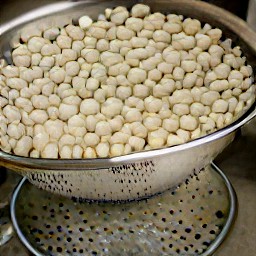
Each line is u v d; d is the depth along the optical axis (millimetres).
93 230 414
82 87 417
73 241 407
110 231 412
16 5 633
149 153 338
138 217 419
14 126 399
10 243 421
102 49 434
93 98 413
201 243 400
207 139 346
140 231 410
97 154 385
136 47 431
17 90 419
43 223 421
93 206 430
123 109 401
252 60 418
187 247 398
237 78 415
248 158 483
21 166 349
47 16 436
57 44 436
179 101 406
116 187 374
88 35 441
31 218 426
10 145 396
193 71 421
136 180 367
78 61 431
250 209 439
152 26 437
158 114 400
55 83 424
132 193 388
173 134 390
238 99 411
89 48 435
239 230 424
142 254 396
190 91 412
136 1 442
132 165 345
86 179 363
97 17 446
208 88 418
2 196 461
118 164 338
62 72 423
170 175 373
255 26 484
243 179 465
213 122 397
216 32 431
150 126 390
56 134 395
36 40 433
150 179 369
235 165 478
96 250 401
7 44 430
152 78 417
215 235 405
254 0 473
